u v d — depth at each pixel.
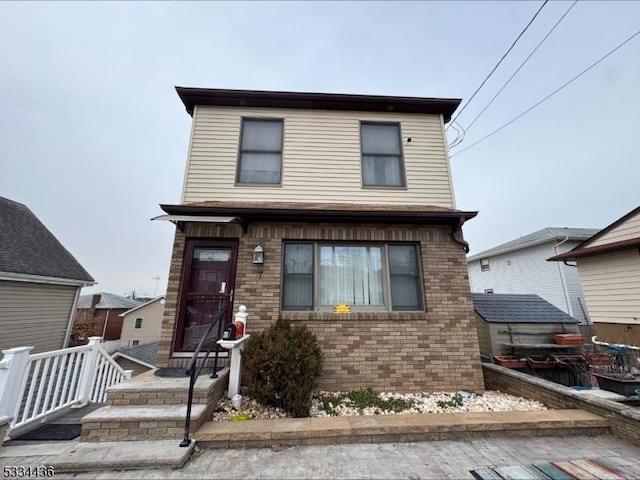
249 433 3.11
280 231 5.23
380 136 6.34
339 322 4.93
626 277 6.87
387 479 2.52
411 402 4.37
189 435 3.04
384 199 5.90
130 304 34.34
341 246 5.41
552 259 8.58
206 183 5.66
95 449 2.82
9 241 10.30
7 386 3.29
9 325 9.19
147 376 4.03
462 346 5.01
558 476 2.53
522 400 4.50
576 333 6.27
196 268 5.10
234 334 4.01
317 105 6.21
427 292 5.19
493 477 2.53
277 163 5.95
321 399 4.39
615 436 3.36
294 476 2.56
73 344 21.66
